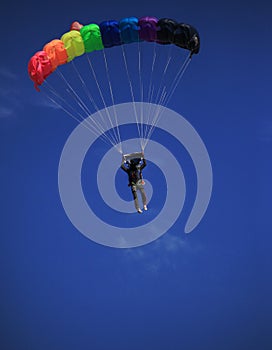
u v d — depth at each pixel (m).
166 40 32.28
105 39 32.25
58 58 32.03
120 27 31.89
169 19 31.64
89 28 31.89
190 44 32.00
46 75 32.09
